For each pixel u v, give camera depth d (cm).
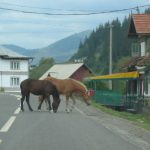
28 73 10000
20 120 2253
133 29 4581
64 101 4178
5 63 9862
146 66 3931
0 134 1706
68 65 10656
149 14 4412
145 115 3047
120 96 4025
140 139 1652
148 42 4350
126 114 3133
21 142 1497
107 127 2030
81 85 3047
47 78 2997
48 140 1552
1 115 2539
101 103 4459
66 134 1728
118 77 4072
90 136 1683
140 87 3909
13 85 9912
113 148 1402
